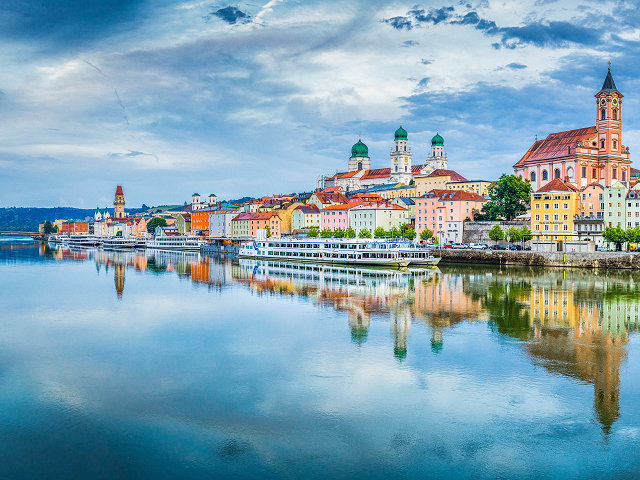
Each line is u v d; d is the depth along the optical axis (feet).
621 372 236.84
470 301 398.42
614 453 171.22
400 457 169.27
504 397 210.59
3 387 223.51
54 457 170.50
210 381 229.25
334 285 492.13
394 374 236.02
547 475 160.86
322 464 166.09
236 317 350.84
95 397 213.05
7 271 641.40
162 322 337.11
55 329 319.88
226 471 163.02
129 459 169.27
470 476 160.15
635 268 580.71
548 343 281.33
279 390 218.79
